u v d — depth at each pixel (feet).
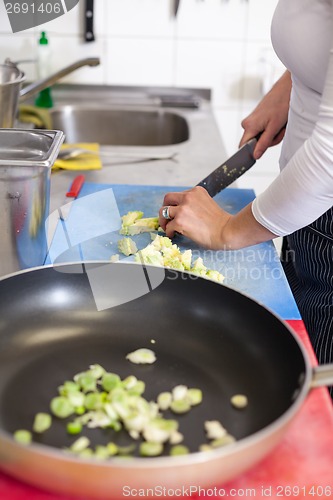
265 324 2.81
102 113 6.93
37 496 2.18
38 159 3.11
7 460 2.07
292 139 4.08
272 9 6.96
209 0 6.89
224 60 7.20
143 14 6.95
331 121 2.92
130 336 3.02
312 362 2.92
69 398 2.53
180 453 2.31
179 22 7.00
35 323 3.02
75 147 5.60
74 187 4.66
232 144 7.64
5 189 3.10
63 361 2.85
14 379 2.71
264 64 7.19
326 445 2.43
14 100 4.95
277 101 4.62
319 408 2.59
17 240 3.24
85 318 3.09
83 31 7.00
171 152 5.72
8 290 2.99
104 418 2.45
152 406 2.55
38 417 2.45
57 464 1.97
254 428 2.48
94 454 2.31
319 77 3.58
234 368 2.79
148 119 6.97
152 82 7.29
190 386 2.71
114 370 2.81
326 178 3.04
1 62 7.07
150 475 1.97
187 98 7.12
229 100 7.41
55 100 7.02
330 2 3.32
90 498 2.15
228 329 2.95
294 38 3.56
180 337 3.00
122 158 5.53
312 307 4.19
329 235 3.99
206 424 2.47
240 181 7.66
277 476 2.30
